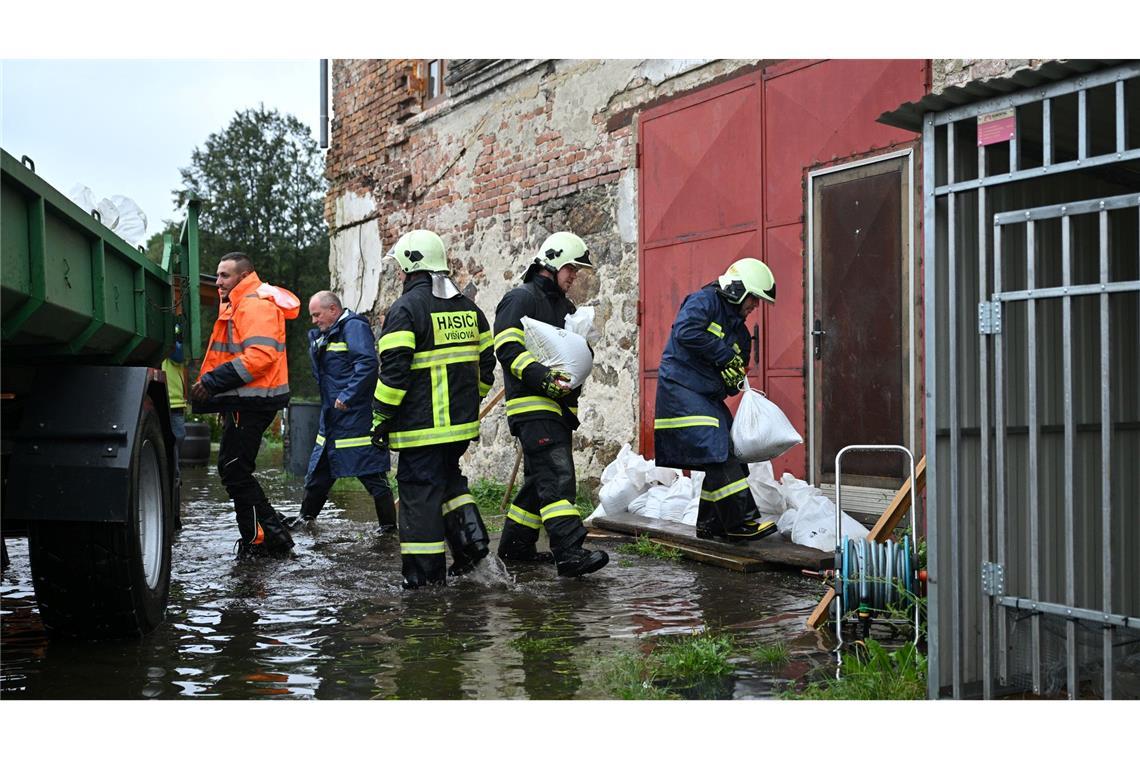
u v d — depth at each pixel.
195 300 6.37
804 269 7.18
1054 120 3.64
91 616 4.23
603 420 9.12
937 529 3.55
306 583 5.66
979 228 3.46
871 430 6.70
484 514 8.80
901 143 6.48
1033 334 3.37
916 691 3.55
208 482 12.70
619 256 8.98
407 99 12.25
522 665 3.94
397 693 3.58
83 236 4.09
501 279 10.52
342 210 13.91
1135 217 4.27
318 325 7.59
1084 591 3.91
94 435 4.12
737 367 6.07
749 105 7.63
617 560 6.31
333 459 7.49
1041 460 3.81
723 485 6.16
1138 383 4.21
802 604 5.02
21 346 4.06
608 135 9.08
